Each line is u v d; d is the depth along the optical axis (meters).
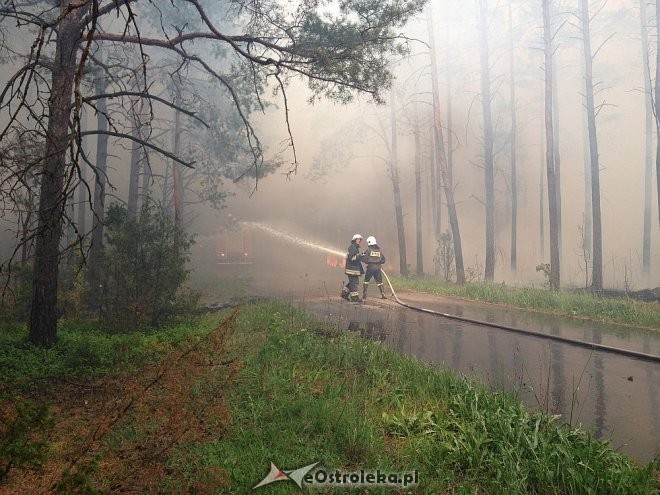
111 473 3.54
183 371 4.22
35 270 7.66
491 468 3.84
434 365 6.70
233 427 4.41
